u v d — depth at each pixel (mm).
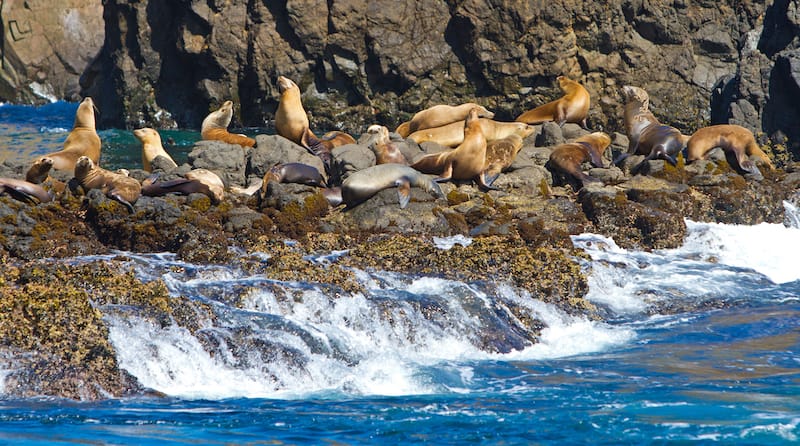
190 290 38281
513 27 123750
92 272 38219
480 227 50500
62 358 31922
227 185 56594
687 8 126750
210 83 126062
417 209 50750
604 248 51875
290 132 65188
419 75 125375
